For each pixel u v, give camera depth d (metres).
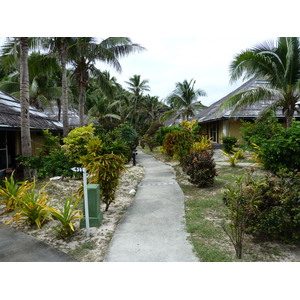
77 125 19.41
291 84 11.44
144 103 43.81
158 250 3.76
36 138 11.85
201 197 6.59
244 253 3.61
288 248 3.74
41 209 4.82
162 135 19.83
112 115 30.67
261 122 11.98
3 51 9.98
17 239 4.26
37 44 11.70
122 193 7.38
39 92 20.94
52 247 3.97
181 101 27.42
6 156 9.88
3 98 11.56
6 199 5.80
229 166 11.05
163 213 5.43
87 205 4.34
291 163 7.09
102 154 5.85
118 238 4.19
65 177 9.23
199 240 4.05
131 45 14.38
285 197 3.70
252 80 19.81
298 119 16.48
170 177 9.70
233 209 3.71
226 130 18.45
